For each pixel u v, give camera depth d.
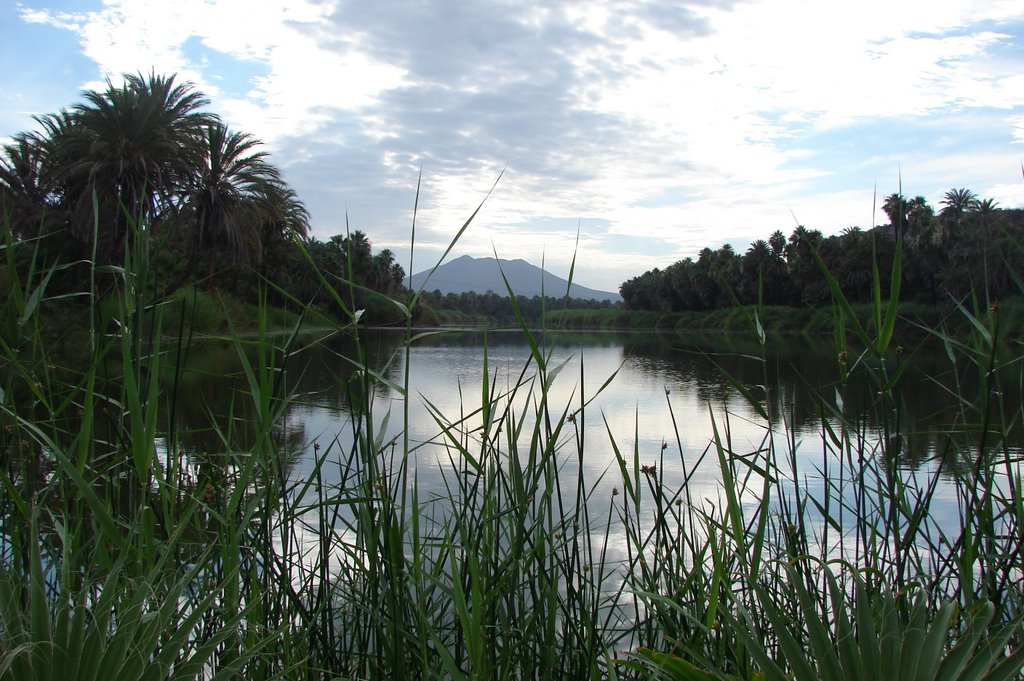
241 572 1.74
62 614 1.11
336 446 4.74
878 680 1.12
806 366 19.88
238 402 7.33
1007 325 1.95
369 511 1.59
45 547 1.81
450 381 14.43
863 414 1.97
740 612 1.32
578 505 1.78
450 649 1.96
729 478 1.41
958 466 1.93
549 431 1.65
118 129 15.90
